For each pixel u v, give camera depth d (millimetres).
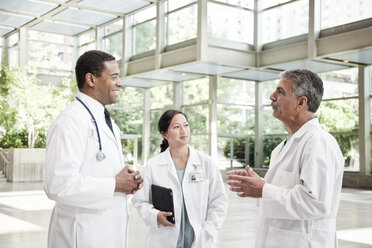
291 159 2240
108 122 2551
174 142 3016
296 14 17266
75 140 2230
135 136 24297
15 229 6859
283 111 2311
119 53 22672
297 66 16953
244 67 17516
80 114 2318
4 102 19266
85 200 2244
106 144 2404
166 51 18969
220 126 20266
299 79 2260
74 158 2205
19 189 14039
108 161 2393
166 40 19031
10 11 20969
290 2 17453
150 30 20734
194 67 17859
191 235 2914
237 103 20750
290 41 17359
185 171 2961
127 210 2484
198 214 2912
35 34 24938
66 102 20000
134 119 24375
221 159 20188
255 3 18531
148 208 2918
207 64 17047
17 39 24578
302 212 2020
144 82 22750
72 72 25875
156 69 18812
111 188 2262
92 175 2340
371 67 16312
